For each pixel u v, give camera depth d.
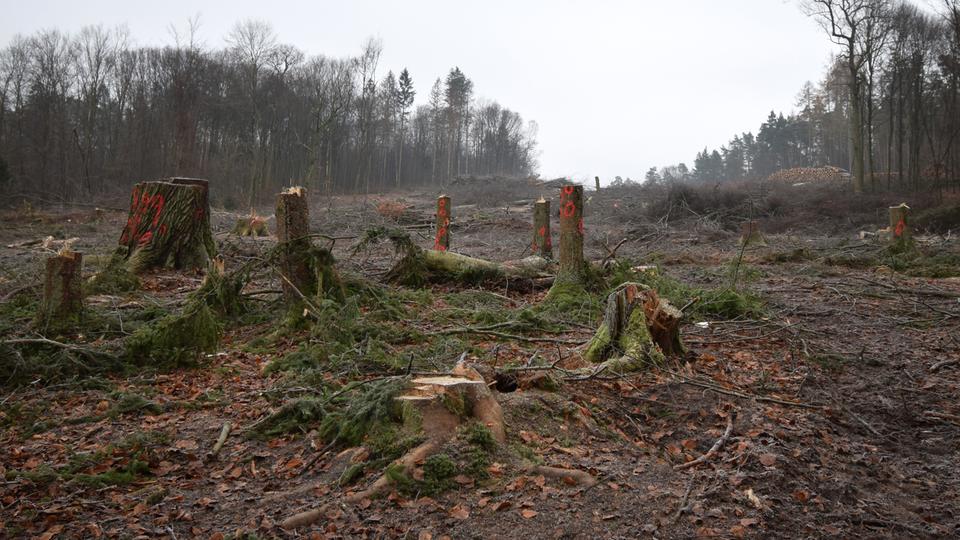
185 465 4.39
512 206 41.50
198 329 6.80
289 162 57.69
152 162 47.69
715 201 31.27
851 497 4.25
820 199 32.56
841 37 36.75
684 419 5.25
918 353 7.47
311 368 6.14
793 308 9.66
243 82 52.72
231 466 4.34
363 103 60.72
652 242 22.05
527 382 5.25
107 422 5.08
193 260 11.95
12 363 6.05
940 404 6.01
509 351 7.05
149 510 3.79
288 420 4.92
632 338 6.40
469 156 100.19
